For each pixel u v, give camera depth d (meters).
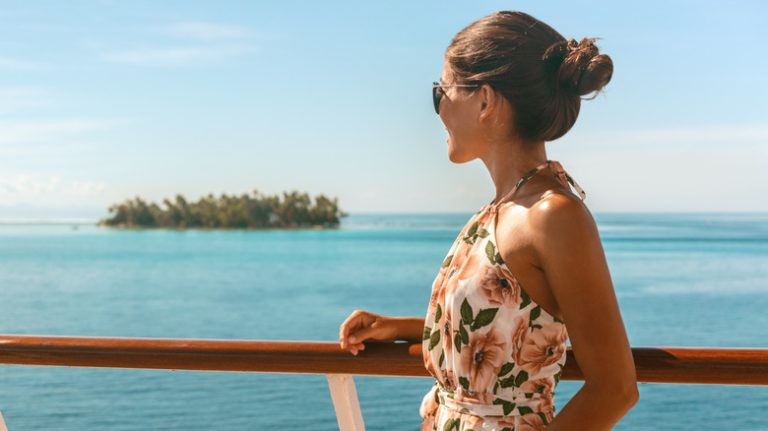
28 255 126.25
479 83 1.47
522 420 1.40
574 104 1.48
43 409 20.62
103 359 1.86
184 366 1.83
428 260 110.00
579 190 1.48
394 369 1.73
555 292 1.33
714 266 87.69
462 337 1.42
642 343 34.84
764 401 19.09
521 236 1.36
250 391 22.19
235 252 132.50
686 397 19.80
